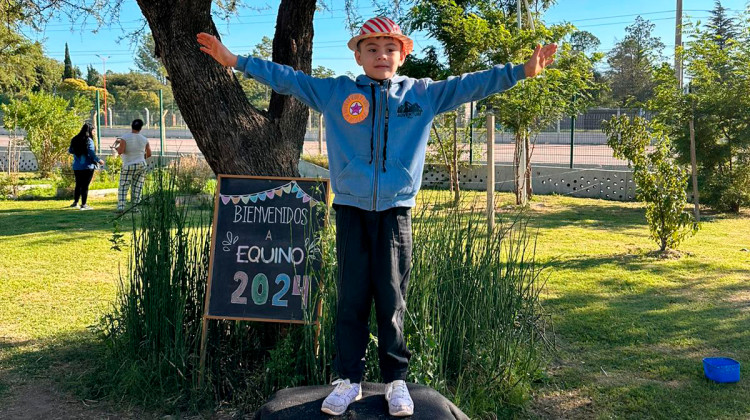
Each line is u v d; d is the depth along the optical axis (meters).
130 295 4.41
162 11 4.04
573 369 4.70
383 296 2.82
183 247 4.38
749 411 4.02
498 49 12.98
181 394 4.04
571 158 16.30
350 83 2.85
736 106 12.09
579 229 10.65
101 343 4.97
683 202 8.37
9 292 6.62
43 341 5.20
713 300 6.37
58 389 4.30
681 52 12.71
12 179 15.80
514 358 4.31
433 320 3.96
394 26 2.77
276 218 4.14
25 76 26.81
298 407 2.96
